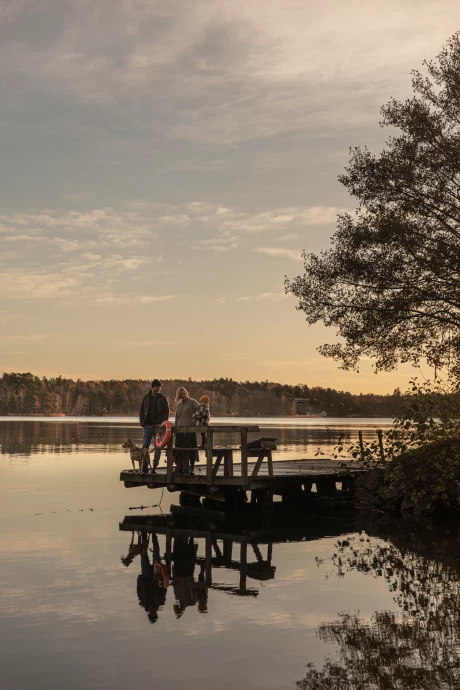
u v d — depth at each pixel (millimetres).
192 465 17047
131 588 9258
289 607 8398
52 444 43312
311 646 6984
